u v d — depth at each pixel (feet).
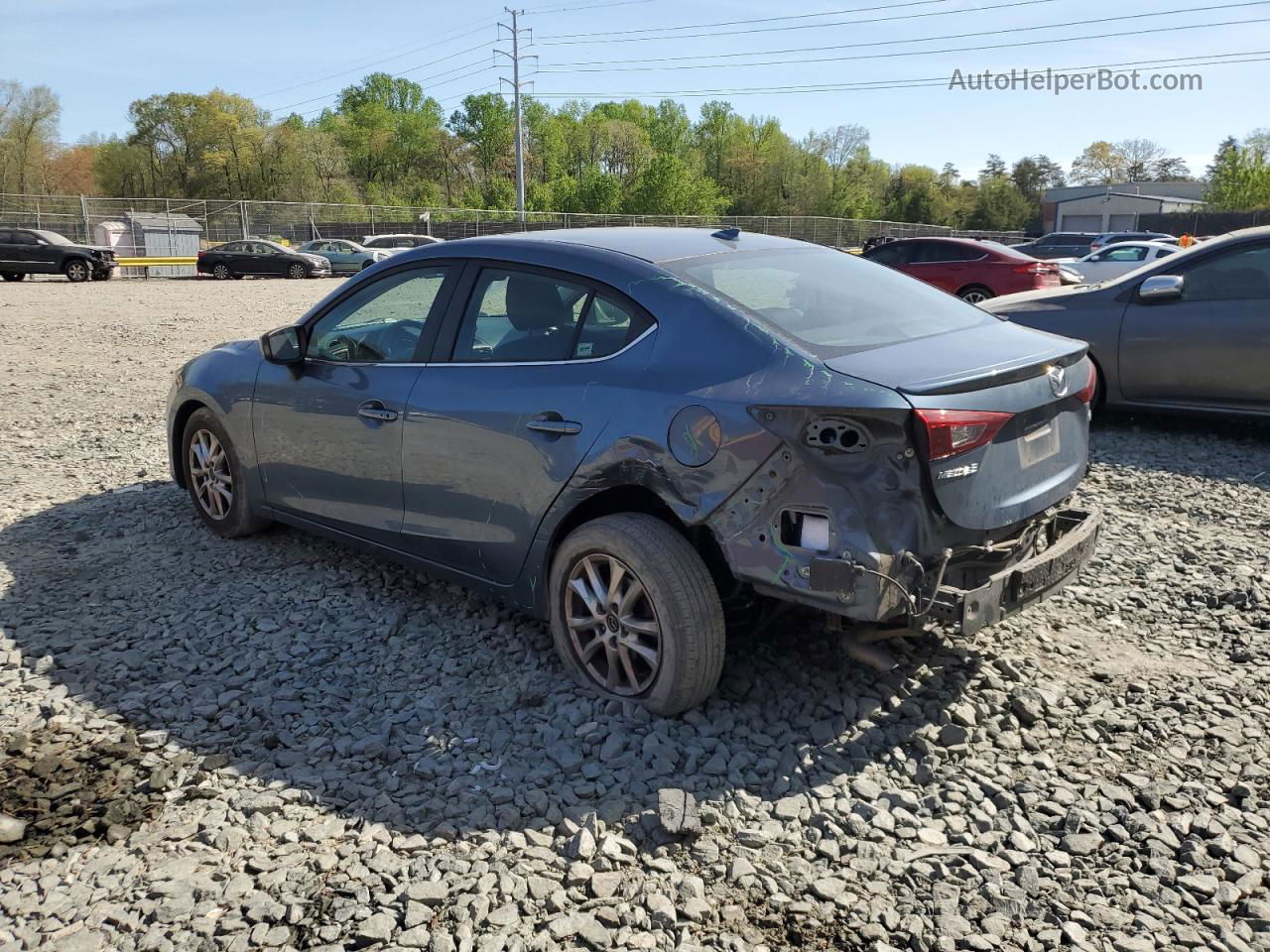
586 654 11.54
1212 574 15.30
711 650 10.54
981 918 8.13
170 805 9.55
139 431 25.94
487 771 10.13
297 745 10.66
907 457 9.40
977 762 10.34
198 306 66.28
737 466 9.89
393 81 382.22
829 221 193.98
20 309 62.39
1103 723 11.01
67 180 281.95
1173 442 23.98
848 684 11.80
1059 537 11.67
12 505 18.97
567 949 7.77
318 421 14.30
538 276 12.17
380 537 13.88
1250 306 22.84
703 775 10.02
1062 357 10.96
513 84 185.47
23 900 8.26
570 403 11.23
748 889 8.47
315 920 8.05
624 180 309.22
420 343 13.19
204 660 12.53
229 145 278.05
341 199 284.61
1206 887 8.45
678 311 10.89
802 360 9.98
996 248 55.42
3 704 11.41
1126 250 73.31
